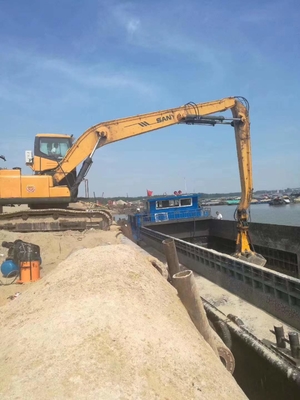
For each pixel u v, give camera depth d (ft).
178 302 14.34
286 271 61.00
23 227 42.80
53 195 44.16
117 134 49.06
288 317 32.12
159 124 50.49
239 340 22.36
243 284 40.86
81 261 16.06
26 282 27.14
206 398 8.11
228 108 52.01
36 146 48.60
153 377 8.06
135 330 9.86
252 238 71.31
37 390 7.20
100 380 7.47
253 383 20.66
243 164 51.44
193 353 9.90
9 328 11.41
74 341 8.97
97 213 44.57
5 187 42.86
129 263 15.93
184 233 83.97
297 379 16.53
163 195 93.30
